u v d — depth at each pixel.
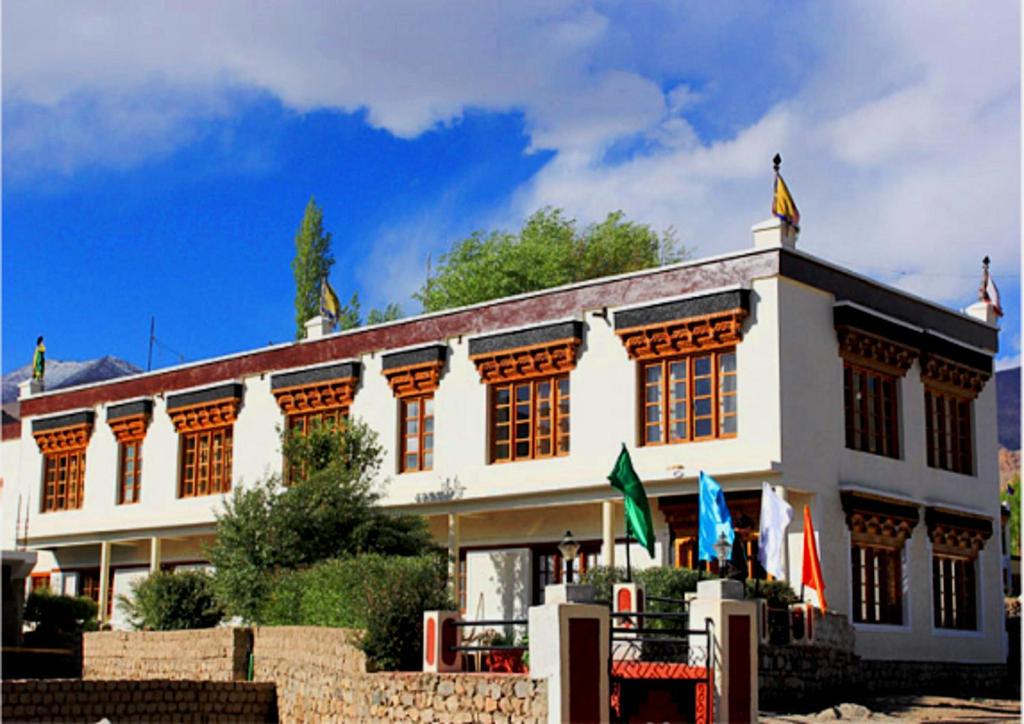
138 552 41.59
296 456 32.41
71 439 43.38
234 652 26.41
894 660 28.61
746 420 27.41
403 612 20.39
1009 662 33.09
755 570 27.31
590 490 29.50
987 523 32.94
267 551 28.84
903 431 30.61
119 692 23.22
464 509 31.78
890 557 29.69
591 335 30.30
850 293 29.56
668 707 17.69
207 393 38.66
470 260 59.88
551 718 16.58
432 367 33.09
